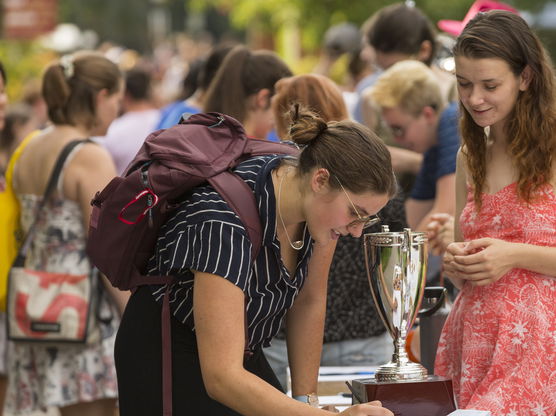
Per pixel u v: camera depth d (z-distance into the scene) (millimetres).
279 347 8195
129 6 50375
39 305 8359
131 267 5637
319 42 26328
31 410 8625
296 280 5684
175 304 5531
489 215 6152
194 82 13445
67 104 8664
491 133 6266
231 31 53906
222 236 5156
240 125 5762
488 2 8898
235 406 5027
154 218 5438
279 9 26766
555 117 5934
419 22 10500
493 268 5855
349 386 5742
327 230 5309
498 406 5785
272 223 5344
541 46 5957
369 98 9289
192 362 5539
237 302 5117
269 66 8867
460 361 6309
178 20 62844
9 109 14547
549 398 5887
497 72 5832
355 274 7859
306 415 4914
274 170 5484
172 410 5527
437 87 9023
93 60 8773
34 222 8531
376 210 5215
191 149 5445
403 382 5320
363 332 7957
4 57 26109
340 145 5180
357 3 25625
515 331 5941
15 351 8688
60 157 8438
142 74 13898
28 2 29656
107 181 8484
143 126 13766
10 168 8883
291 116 5449
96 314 8422
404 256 5656
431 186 9406
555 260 5883
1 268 8906
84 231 8477
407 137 9102
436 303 6410
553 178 5988
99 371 8445
